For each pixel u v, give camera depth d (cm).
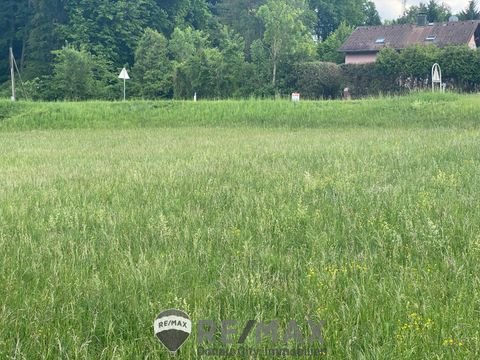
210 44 5897
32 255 540
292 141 1628
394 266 488
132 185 915
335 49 5900
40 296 436
